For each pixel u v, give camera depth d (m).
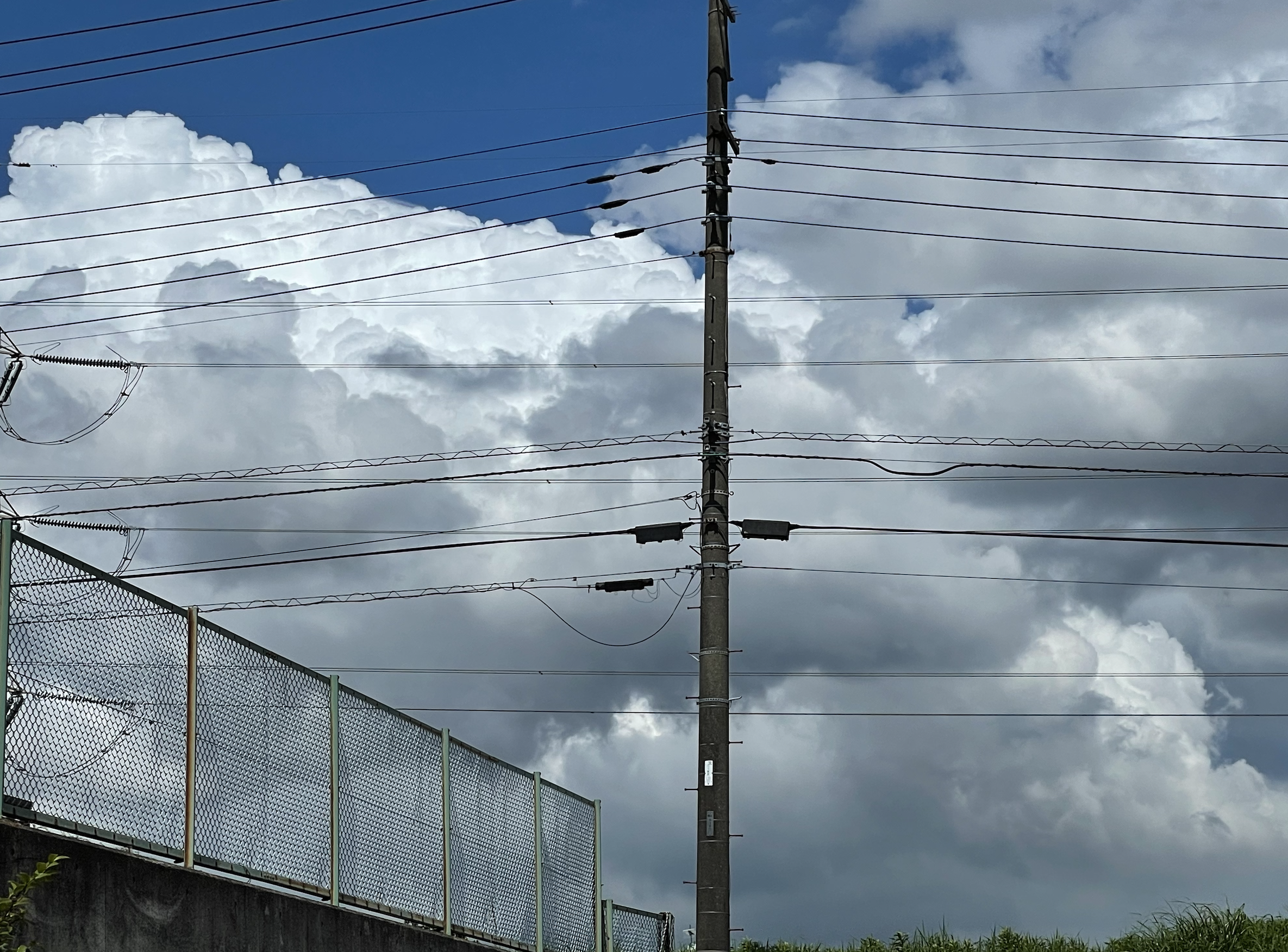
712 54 23.72
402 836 16.86
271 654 14.43
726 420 21.83
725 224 22.91
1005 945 26.08
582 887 22.81
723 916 19.84
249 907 13.20
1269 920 23.61
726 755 20.41
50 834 10.70
